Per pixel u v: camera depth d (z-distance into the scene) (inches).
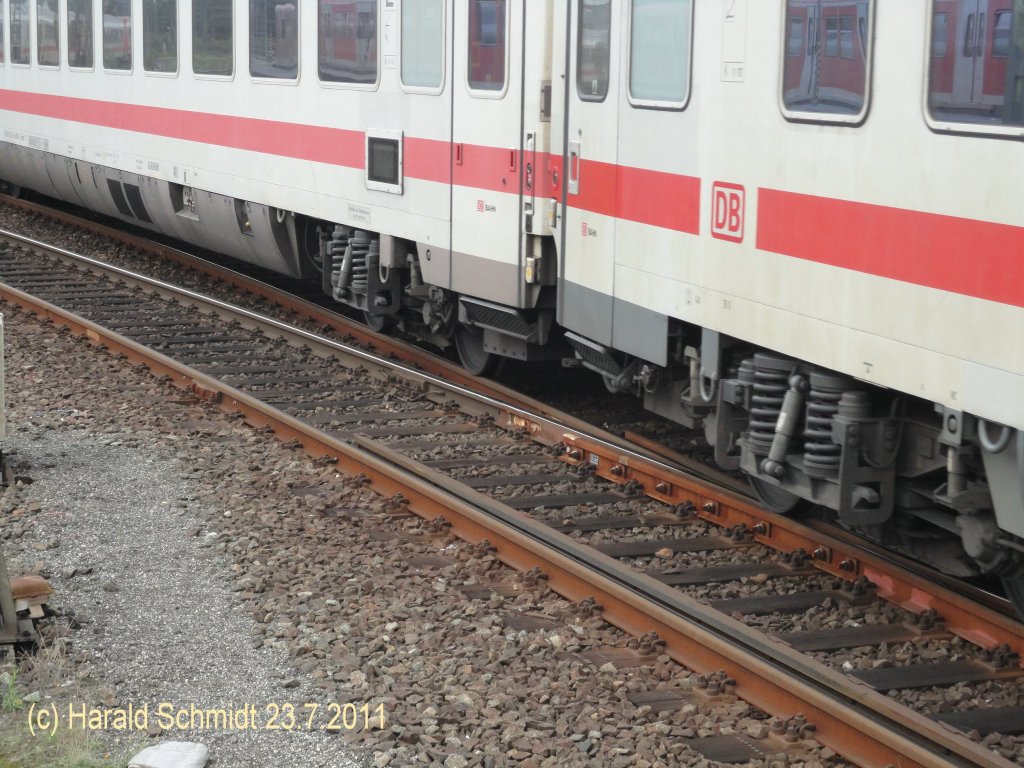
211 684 207.8
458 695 202.1
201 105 531.8
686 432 372.8
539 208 348.5
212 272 603.8
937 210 208.5
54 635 221.1
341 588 246.7
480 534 273.4
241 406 373.4
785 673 201.0
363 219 433.4
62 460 326.0
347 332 487.5
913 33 213.2
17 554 261.0
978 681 212.8
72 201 727.7
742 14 257.1
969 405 202.8
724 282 266.5
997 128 196.1
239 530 277.4
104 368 422.9
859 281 226.7
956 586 251.1
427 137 394.6
